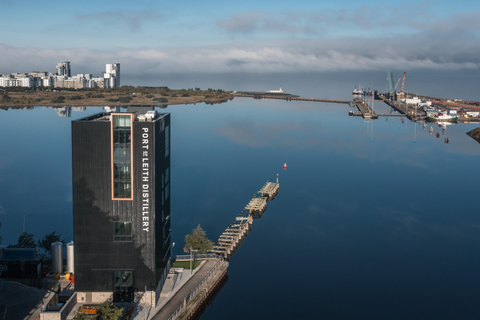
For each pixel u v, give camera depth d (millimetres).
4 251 116875
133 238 106688
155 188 105500
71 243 119875
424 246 170875
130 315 103500
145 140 103750
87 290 108000
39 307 103938
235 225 183500
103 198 105438
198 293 119062
